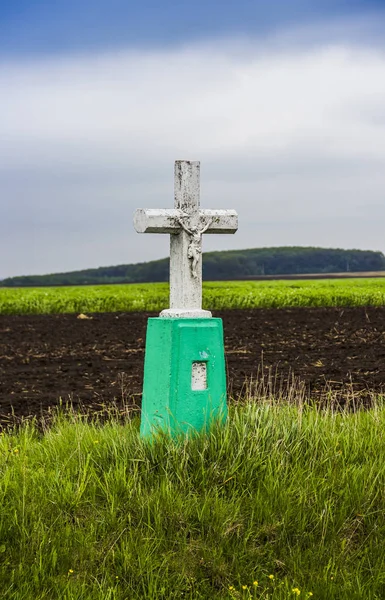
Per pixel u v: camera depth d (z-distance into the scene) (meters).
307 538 5.73
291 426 6.91
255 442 6.52
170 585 5.24
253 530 5.73
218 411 6.72
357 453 6.75
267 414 7.00
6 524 5.57
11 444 7.54
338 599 5.19
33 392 11.71
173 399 6.59
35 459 6.81
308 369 13.35
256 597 5.21
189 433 6.49
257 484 6.18
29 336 20.80
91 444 6.82
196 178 7.01
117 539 5.56
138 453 6.45
